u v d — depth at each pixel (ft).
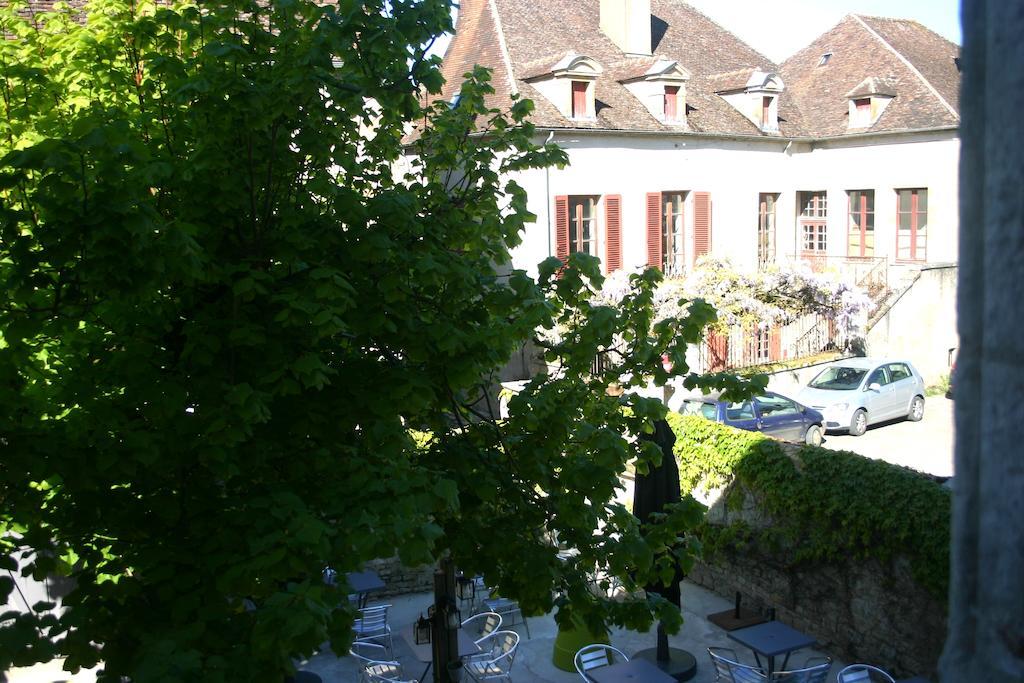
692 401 67.26
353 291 17.94
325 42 18.38
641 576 21.59
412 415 22.68
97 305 18.67
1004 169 3.50
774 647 33.17
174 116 19.99
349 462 18.31
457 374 20.42
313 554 15.78
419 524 15.79
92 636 16.65
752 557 41.91
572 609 21.67
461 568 22.09
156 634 15.35
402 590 45.19
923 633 34.22
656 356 22.12
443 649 24.07
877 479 35.86
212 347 17.90
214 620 16.29
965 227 3.77
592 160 89.66
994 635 3.61
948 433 75.61
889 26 119.24
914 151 102.27
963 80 3.79
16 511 17.62
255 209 19.81
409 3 20.20
